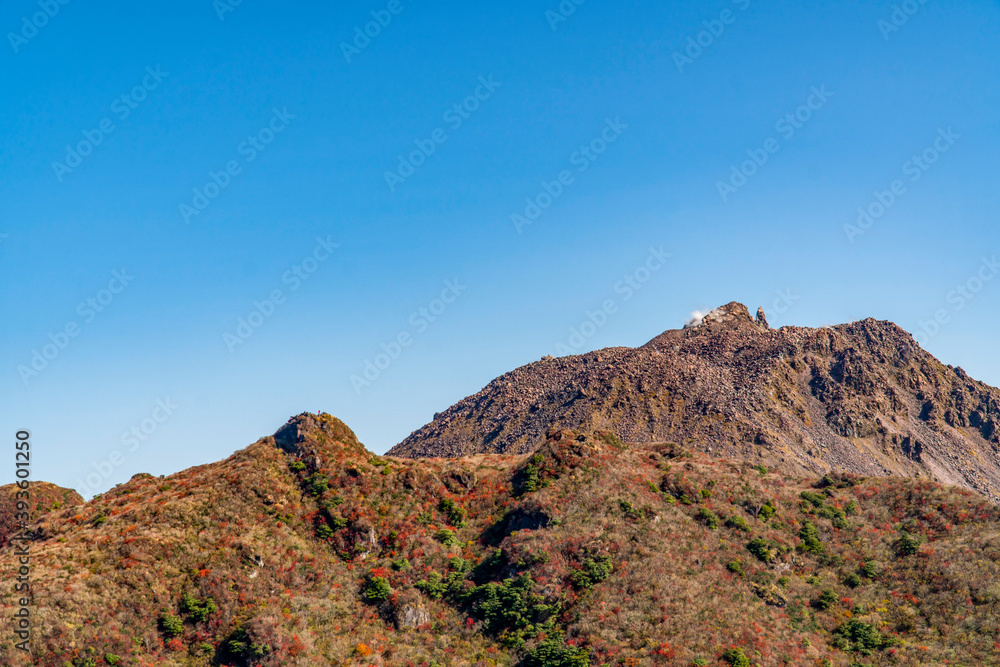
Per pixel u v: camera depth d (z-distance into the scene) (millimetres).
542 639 84312
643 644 81312
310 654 80500
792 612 90875
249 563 90250
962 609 88375
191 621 82688
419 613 89062
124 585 83188
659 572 92188
